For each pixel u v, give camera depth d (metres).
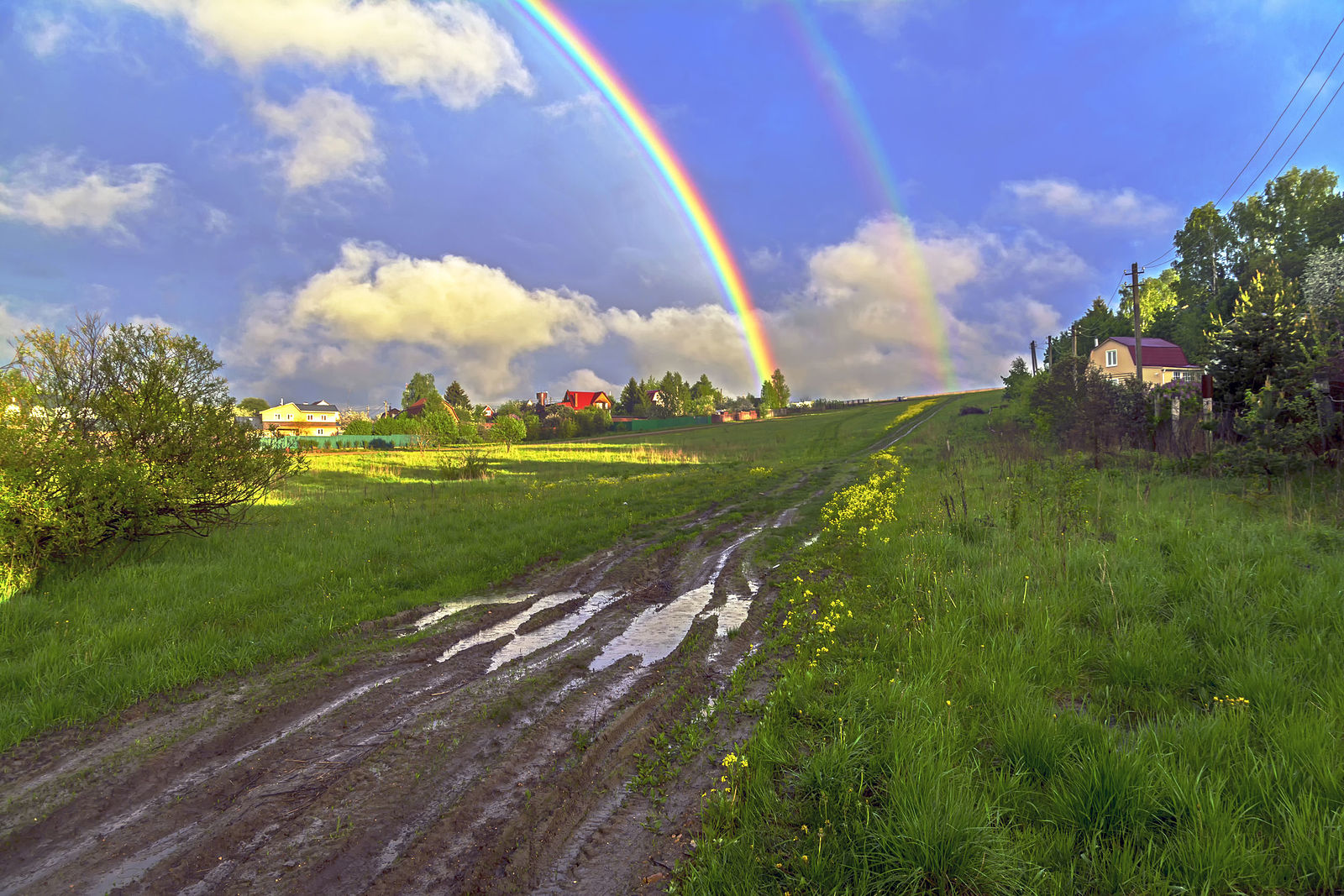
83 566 9.32
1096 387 21.73
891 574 8.05
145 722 5.04
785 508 16.48
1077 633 5.61
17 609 7.26
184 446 11.28
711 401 128.50
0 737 4.62
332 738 4.74
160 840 3.56
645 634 7.09
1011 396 51.34
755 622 7.30
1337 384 12.85
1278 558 6.92
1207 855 2.76
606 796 3.90
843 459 34.16
